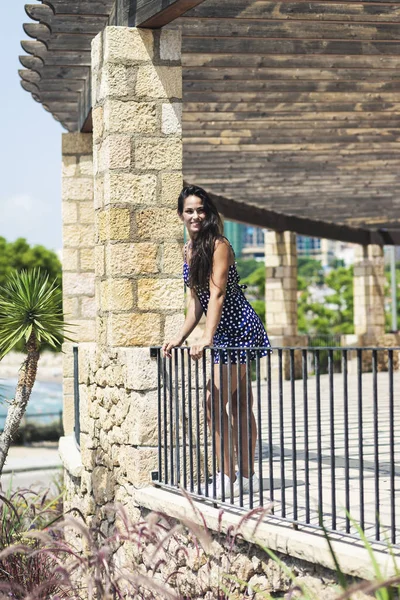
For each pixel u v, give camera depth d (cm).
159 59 620
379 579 337
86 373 697
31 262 4281
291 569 420
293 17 701
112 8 694
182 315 623
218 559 459
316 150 1174
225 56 838
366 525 443
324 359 1928
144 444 574
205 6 690
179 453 558
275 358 1706
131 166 615
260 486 469
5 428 654
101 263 639
